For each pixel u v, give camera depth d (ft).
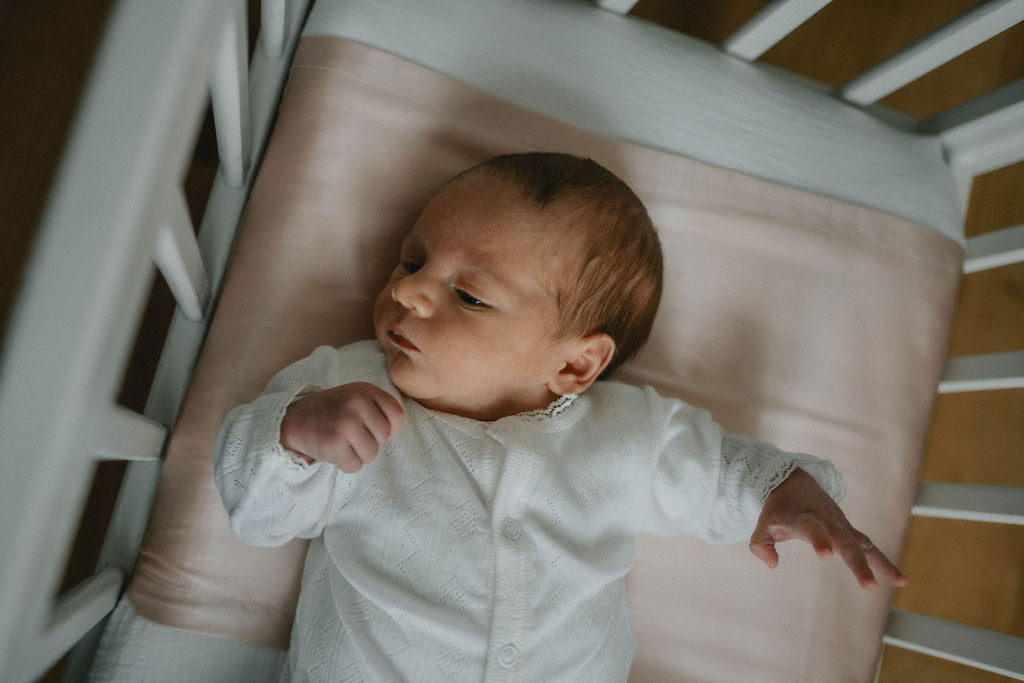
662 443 3.09
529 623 2.64
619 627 3.00
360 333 3.20
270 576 3.03
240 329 3.07
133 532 3.01
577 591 2.79
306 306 3.14
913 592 4.95
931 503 3.56
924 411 3.65
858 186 3.75
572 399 3.07
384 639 2.61
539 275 2.83
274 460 2.31
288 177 3.17
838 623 3.48
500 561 2.64
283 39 3.17
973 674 4.91
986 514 3.30
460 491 2.75
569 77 3.51
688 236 3.58
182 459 2.97
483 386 2.89
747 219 3.61
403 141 3.28
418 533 2.69
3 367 1.30
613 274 2.97
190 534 2.95
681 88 3.64
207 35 1.46
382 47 3.31
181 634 2.99
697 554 3.45
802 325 3.62
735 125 3.67
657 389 3.51
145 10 1.38
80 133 1.34
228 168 2.96
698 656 3.40
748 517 2.91
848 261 3.67
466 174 2.94
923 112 5.32
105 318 1.34
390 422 2.26
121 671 2.89
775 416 3.55
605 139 3.51
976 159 3.89
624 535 3.03
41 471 1.30
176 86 1.38
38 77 4.31
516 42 3.47
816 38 5.23
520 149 3.40
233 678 3.02
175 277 2.46
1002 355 3.48
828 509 2.67
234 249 3.22
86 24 4.39
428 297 2.73
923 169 3.83
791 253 3.63
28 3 4.35
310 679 2.66
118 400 4.09
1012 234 3.64
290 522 2.56
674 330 3.55
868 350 3.64
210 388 3.02
